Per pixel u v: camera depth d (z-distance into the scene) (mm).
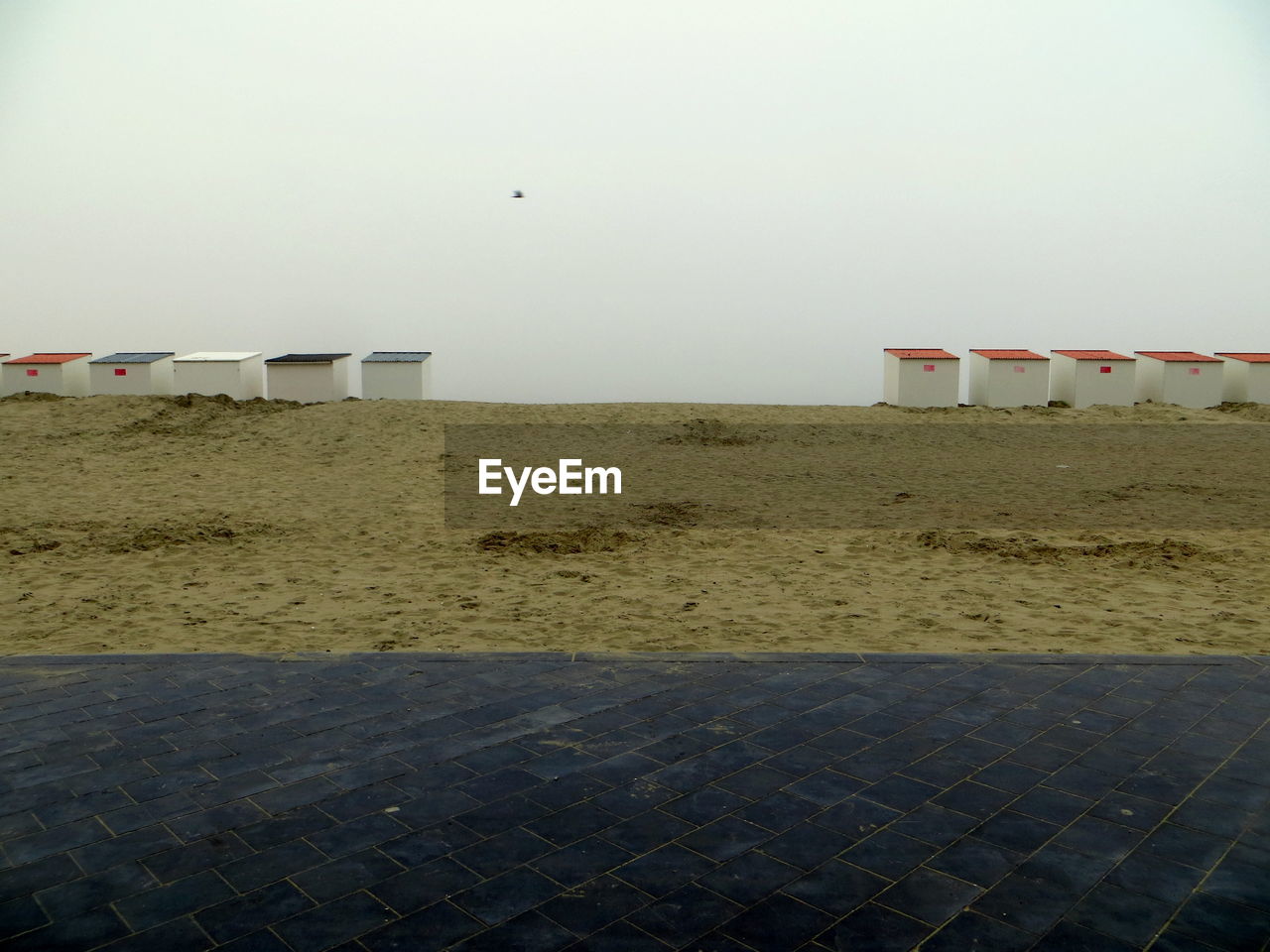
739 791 4469
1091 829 4105
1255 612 8508
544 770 4707
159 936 3322
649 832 4078
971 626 8164
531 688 5902
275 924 3396
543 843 3984
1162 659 6484
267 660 6453
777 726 5285
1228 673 6199
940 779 4598
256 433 21906
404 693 5805
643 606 8992
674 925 3398
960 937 3332
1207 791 4465
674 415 24859
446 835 4051
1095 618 8383
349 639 7820
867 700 5695
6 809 4270
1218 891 3629
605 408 25578
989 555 11328
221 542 12250
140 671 6203
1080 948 3275
